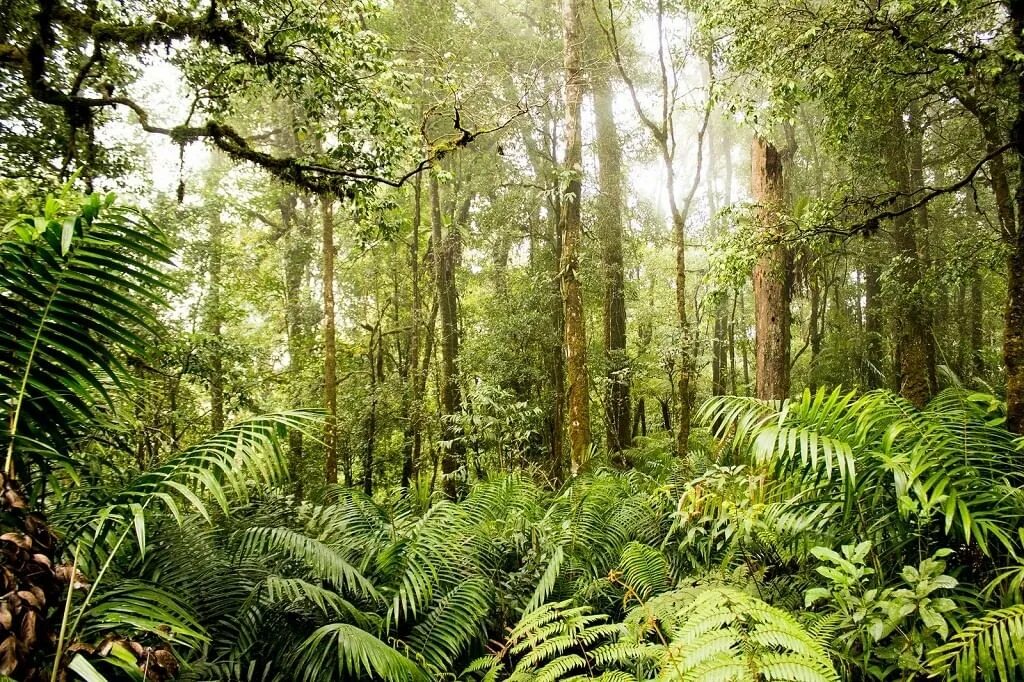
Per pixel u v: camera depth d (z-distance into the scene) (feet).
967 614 7.47
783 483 10.98
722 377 57.57
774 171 24.73
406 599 10.98
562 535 14.65
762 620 6.07
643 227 51.16
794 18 17.24
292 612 10.37
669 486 15.25
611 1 32.45
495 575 13.79
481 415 30.30
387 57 19.35
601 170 44.65
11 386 6.81
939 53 16.43
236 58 18.71
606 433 41.52
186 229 36.76
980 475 9.14
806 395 9.36
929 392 33.12
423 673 9.18
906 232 32.48
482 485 20.48
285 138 43.62
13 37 19.08
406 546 12.20
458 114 21.36
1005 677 5.97
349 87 18.44
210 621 9.93
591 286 46.44
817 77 17.15
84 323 7.17
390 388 44.11
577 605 12.07
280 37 17.57
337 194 21.29
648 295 56.54
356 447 44.37
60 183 17.40
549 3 42.68
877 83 17.66
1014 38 15.44
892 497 9.26
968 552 8.91
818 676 5.27
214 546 11.46
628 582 11.94
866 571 7.83
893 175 29.68
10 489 5.92
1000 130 22.97
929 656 6.90
